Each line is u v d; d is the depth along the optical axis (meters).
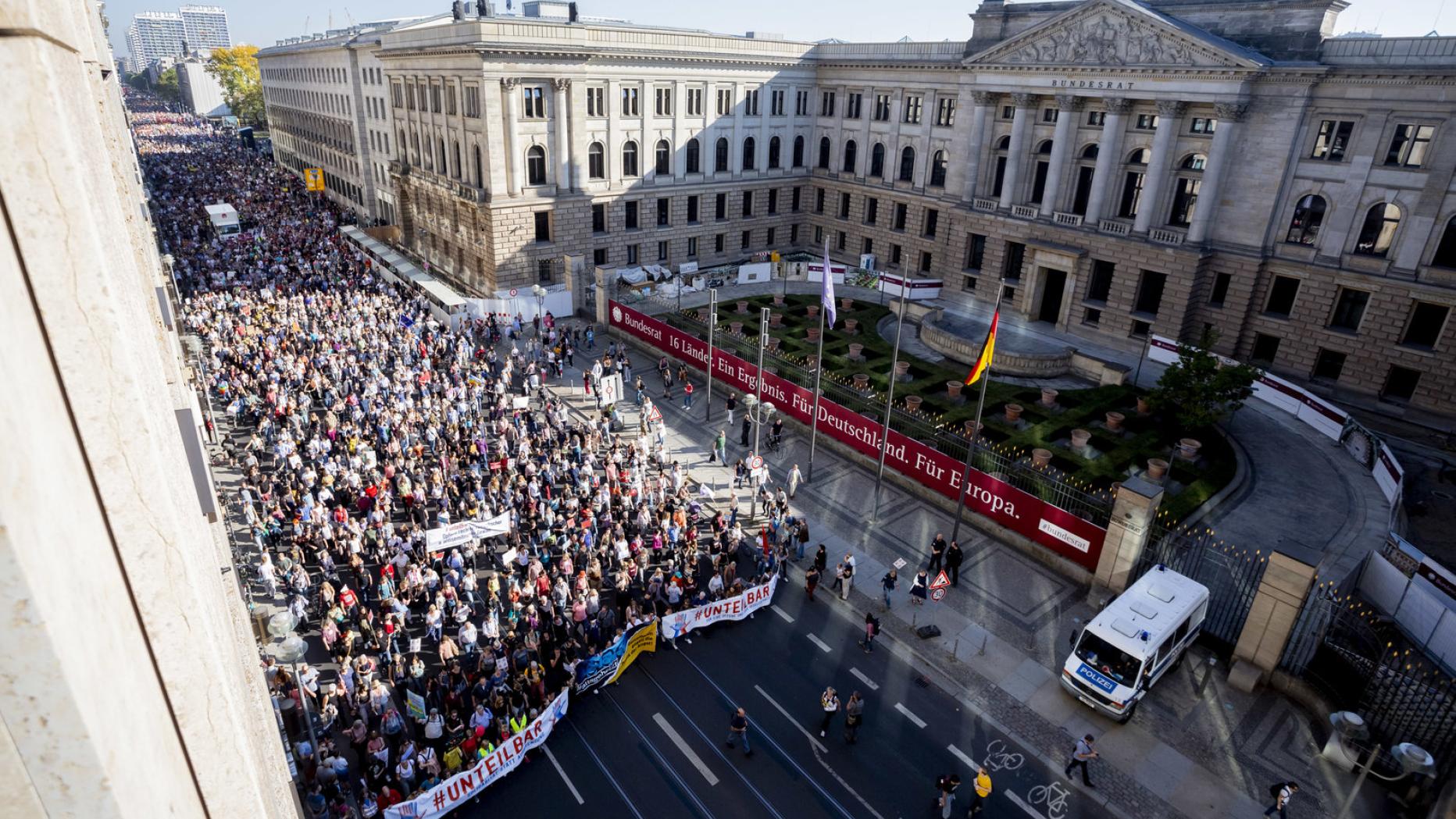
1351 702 24.48
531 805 21.27
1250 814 21.97
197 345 34.50
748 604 28.61
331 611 25.02
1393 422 46.59
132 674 2.38
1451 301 43.75
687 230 72.00
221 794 3.09
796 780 22.41
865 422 39.03
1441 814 20.28
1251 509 36.06
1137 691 24.16
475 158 61.81
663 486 34.31
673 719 24.19
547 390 45.66
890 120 70.69
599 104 63.16
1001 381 48.66
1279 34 49.03
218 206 73.81
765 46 71.62
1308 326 49.41
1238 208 50.88
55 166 2.15
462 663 25.27
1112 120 54.19
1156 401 41.06
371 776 20.72
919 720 24.67
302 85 107.06
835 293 65.75
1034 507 32.22
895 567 28.94
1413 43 43.56
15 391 1.76
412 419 37.03
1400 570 29.78
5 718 1.66
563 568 27.86
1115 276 55.78
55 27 2.38
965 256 65.94
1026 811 21.84
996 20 62.44
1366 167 45.91
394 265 63.84
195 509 5.14
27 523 1.59
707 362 46.91
